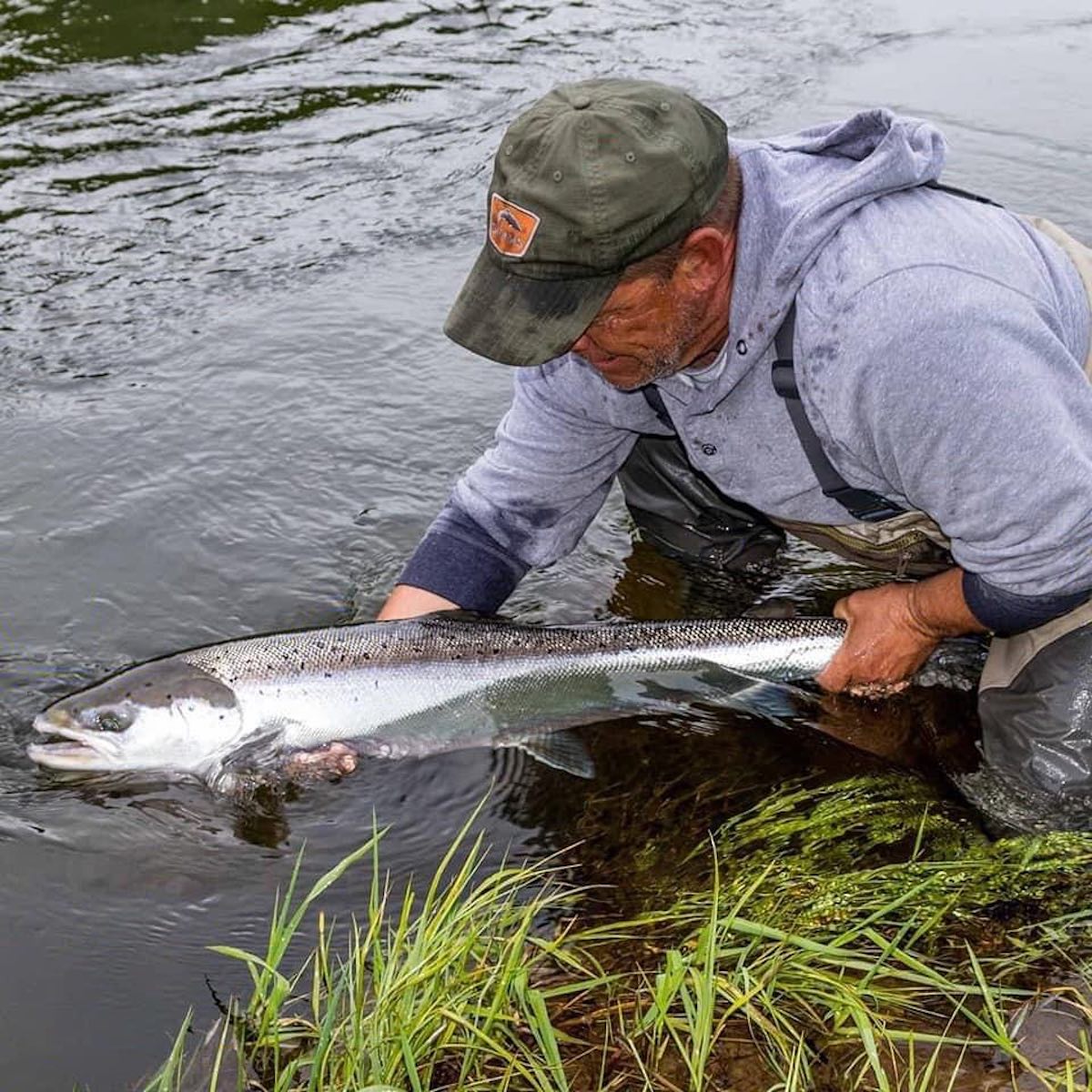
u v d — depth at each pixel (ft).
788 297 3.78
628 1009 3.63
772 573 5.84
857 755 4.76
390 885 4.23
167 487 6.18
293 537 5.92
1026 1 11.69
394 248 8.14
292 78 10.12
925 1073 3.26
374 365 7.12
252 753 4.80
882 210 3.75
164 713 4.75
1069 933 3.83
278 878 4.27
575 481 4.94
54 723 4.72
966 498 3.83
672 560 5.90
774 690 4.97
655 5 11.46
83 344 7.22
